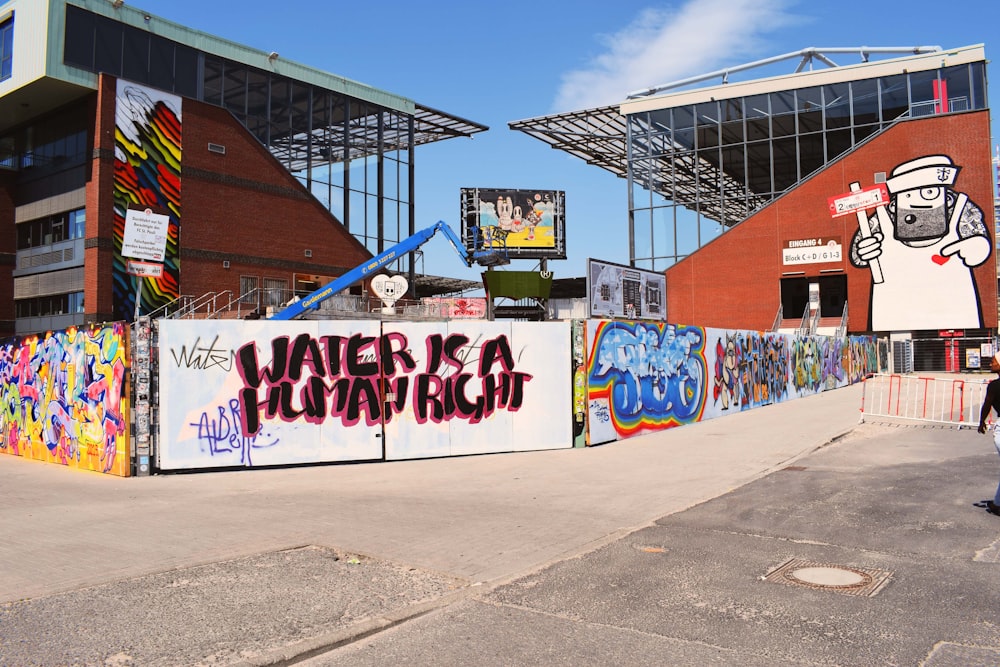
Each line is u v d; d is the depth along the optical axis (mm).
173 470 12594
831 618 5020
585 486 10633
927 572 6023
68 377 14094
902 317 42969
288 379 13219
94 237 30969
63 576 6238
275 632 4895
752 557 6609
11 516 8922
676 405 18094
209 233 34750
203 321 12891
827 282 47812
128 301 31641
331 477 12039
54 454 14547
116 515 8906
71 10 31188
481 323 14289
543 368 14625
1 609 5383
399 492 10484
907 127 43156
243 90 38375
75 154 32938
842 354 34406
